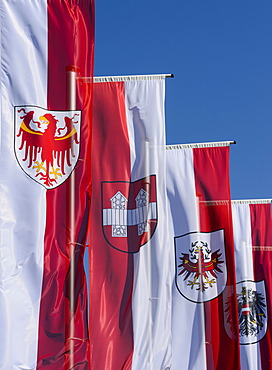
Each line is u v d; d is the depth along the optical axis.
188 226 27.34
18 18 21.20
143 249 22.53
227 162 27.48
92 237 22.75
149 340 21.69
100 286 22.20
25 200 19.91
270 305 31.98
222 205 27.30
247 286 32.09
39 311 19.14
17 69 20.81
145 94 23.70
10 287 19.12
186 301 26.98
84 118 20.80
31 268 19.42
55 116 20.72
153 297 22.28
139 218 22.88
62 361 18.86
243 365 31.78
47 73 21.00
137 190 23.09
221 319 26.73
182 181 27.53
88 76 21.17
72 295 19.41
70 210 20.05
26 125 20.47
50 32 21.28
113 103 23.70
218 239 27.33
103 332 21.64
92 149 23.42
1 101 20.55
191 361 26.27
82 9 21.59
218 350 26.50
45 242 19.69
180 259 27.27
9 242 19.48
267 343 31.88
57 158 20.41
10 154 20.17
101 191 23.08
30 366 18.70
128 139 23.44
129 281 22.25
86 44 21.38
